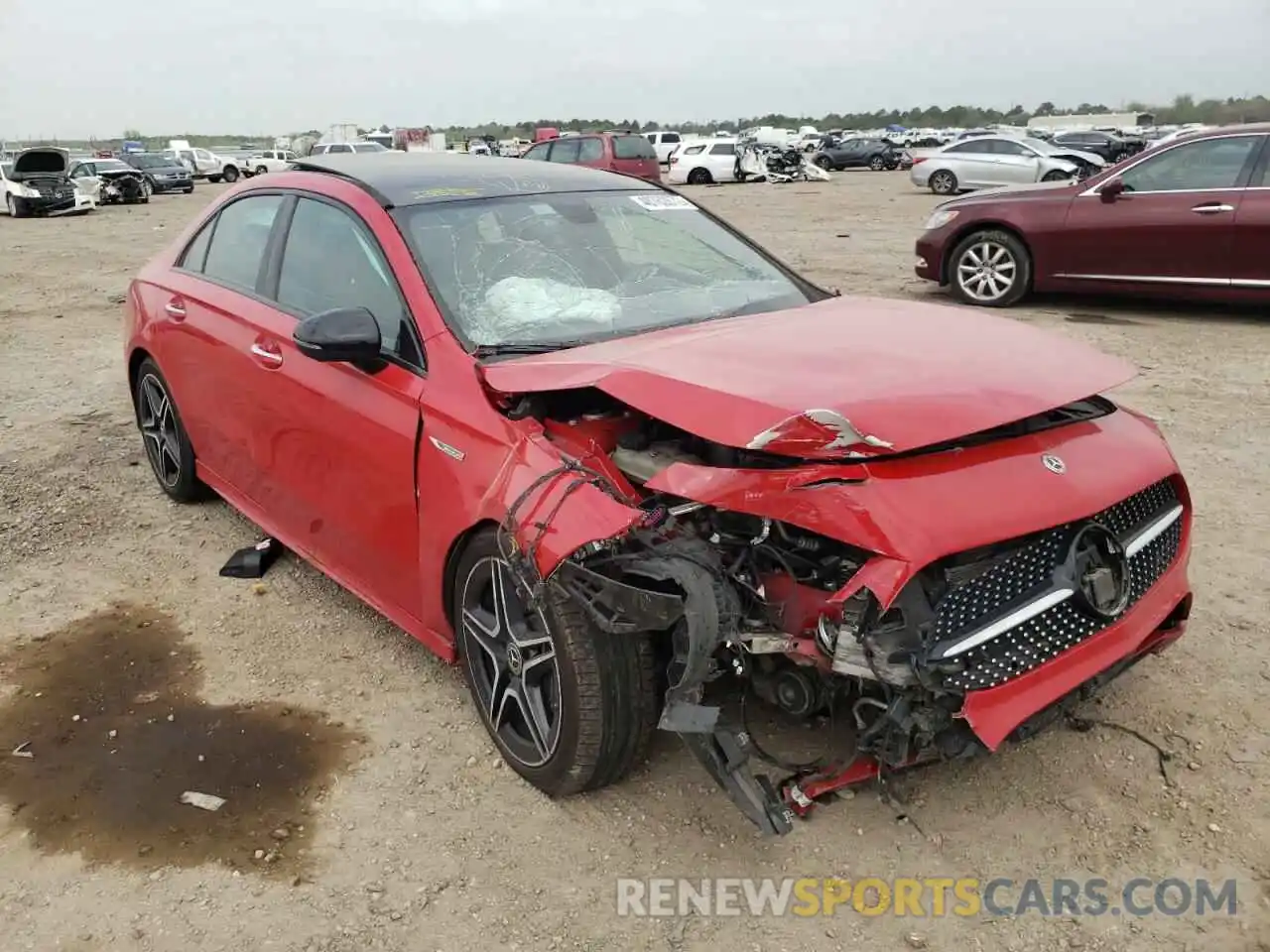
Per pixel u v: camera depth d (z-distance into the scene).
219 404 4.20
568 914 2.52
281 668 3.62
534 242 3.59
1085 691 2.61
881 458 2.43
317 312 3.66
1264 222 8.30
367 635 3.84
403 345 3.23
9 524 4.86
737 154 33.50
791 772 2.81
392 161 4.11
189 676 3.58
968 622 2.41
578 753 2.71
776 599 2.54
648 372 2.69
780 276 3.99
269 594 4.17
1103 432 2.88
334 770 3.07
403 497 3.16
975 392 2.62
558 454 2.71
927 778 2.94
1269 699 3.30
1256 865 2.62
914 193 27.06
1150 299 10.10
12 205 25.14
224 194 4.70
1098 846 2.70
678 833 2.78
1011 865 2.64
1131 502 2.84
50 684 3.54
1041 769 2.98
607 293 3.49
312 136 62.41
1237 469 5.25
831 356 2.82
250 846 2.76
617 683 2.63
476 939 2.46
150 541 4.67
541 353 3.09
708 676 2.49
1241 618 3.79
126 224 22.56
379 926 2.49
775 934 2.45
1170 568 2.94
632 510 2.48
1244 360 7.47
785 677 2.58
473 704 3.34
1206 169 8.66
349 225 3.61
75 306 11.12
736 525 2.65
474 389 2.96
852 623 2.38
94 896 2.60
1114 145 34.81
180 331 4.43
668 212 4.13
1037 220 9.38
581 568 2.52
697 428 2.47
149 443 5.14
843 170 45.25
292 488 3.80
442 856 2.72
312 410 3.53
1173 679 3.41
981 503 2.41
